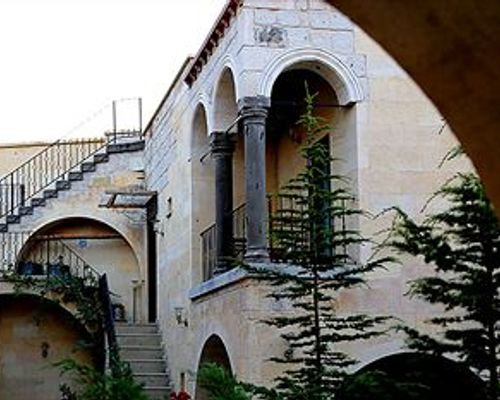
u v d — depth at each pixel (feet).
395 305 46.09
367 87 47.85
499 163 15.14
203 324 54.90
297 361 34.86
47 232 76.33
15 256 74.49
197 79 57.31
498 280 29.91
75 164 79.77
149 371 65.98
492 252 29.89
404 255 46.14
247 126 46.75
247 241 46.62
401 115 47.91
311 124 36.60
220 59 51.49
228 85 52.49
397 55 14.69
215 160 53.42
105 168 76.07
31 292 71.67
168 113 66.59
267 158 59.82
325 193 35.68
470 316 30.42
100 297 70.49
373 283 46.11
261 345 45.14
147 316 74.59
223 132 53.06
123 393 24.58
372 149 47.52
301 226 36.27
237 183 57.11
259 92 46.80
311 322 35.83
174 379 62.69
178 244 62.75
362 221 46.85
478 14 13.35
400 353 45.68
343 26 47.96
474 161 15.37
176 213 63.57
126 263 76.79
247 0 47.09
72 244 76.79
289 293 38.45
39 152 82.69
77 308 71.31
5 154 83.30
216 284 50.88
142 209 75.77
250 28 47.03
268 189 59.47
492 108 14.58
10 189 79.30
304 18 47.67
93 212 75.61
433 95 14.93
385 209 42.88
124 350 67.31
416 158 47.67
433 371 35.14
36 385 75.66
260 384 44.75
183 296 60.59
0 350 75.72
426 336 32.24
